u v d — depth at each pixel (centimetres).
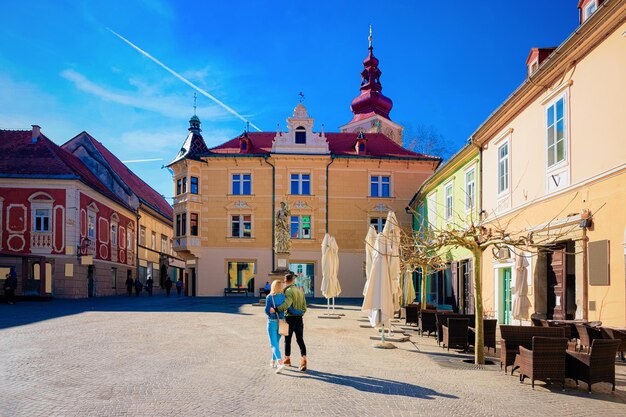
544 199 1546
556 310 1509
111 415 685
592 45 1292
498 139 1930
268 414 704
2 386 832
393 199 4009
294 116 4034
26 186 3356
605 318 1220
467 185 2330
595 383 879
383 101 5612
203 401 761
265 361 1091
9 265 3266
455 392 841
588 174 1310
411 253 1684
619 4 1134
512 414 721
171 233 6178
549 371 867
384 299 1374
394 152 4209
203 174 3994
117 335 1436
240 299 3453
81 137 4684
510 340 1022
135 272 4725
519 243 1160
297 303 1011
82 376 912
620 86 1180
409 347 1355
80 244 3441
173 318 1953
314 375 959
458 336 1287
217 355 1149
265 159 3981
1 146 3594
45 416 677
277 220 2845
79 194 3444
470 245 1153
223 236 3941
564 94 1435
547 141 1539
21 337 1373
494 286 1934
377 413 714
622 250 1162
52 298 3284
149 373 945
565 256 1451
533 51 1766
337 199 3997
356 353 1229
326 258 2388
